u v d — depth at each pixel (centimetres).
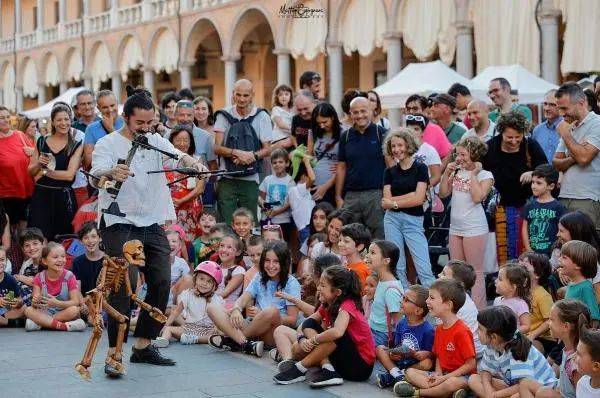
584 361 513
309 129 1088
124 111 680
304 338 695
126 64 3612
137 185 682
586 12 1742
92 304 641
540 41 1848
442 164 956
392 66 2283
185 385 651
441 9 2114
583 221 712
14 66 4569
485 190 840
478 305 841
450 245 862
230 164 1048
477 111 934
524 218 822
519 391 582
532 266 710
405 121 1016
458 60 2048
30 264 969
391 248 734
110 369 668
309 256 946
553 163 822
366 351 674
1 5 4859
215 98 3534
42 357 748
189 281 920
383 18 2309
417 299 673
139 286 892
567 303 572
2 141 1049
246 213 964
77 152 1016
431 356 663
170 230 941
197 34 3206
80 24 3941
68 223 1027
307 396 627
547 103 942
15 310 912
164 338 809
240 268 895
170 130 1055
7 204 1056
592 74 1738
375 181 945
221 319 780
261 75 3288
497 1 1925
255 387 649
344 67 3030
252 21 2945
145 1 3428
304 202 1041
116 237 680
